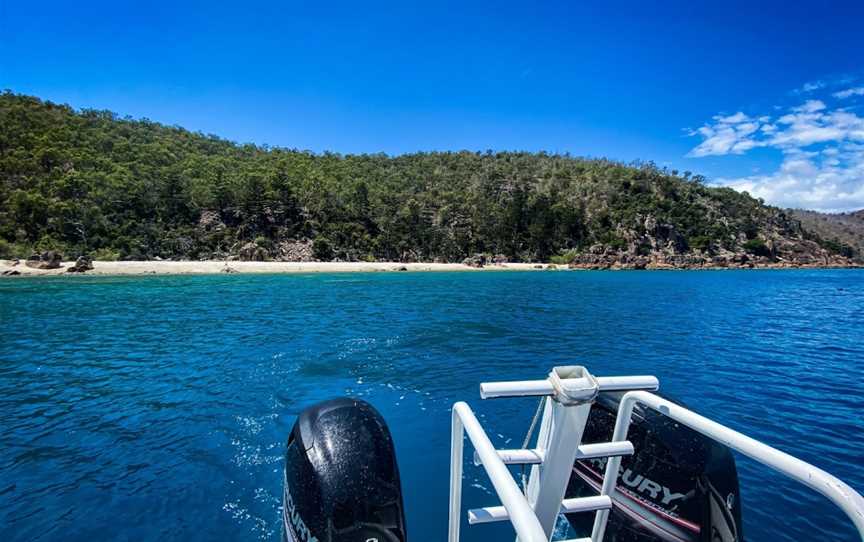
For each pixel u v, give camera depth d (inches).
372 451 102.6
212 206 3373.5
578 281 1839.3
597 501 75.0
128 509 169.9
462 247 3890.3
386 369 382.6
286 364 399.2
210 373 370.6
